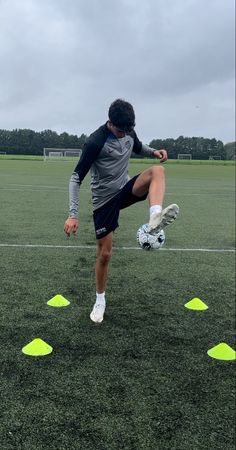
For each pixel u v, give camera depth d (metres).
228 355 3.21
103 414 2.46
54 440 2.23
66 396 2.62
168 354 3.24
